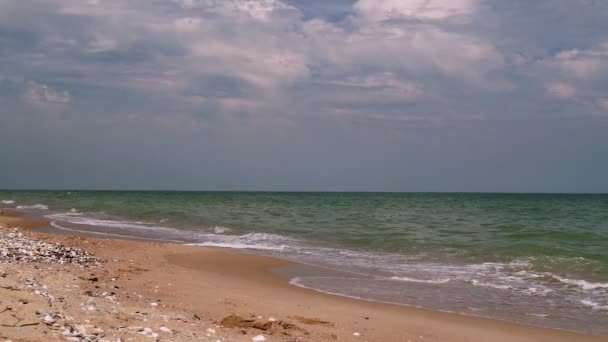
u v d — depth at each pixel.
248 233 29.88
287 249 23.14
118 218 40.81
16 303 7.95
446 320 11.43
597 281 15.79
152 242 24.97
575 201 92.25
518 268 18.03
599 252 20.75
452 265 18.86
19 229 26.09
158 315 9.41
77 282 11.93
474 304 13.01
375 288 14.81
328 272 17.34
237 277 16.12
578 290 14.70
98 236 27.34
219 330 8.98
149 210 50.12
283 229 31.84
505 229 30.73
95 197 95.38
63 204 63.22
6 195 103.81
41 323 7.23
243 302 11.97
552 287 15.09
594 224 35.03
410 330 10.49
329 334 9.73
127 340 7.21
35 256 15.45
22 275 11.21
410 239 25.59
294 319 10.70
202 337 8.15
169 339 7.64
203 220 38.56
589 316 11.95
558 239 25.58
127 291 12.05
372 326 10.60
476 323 11.27
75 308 8.58
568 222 37.09
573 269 17.61
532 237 26.47
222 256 20.02
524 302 13.27
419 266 18.62
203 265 18.08
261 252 22.09
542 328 10.94
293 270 17.66
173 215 43.22
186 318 9.61
